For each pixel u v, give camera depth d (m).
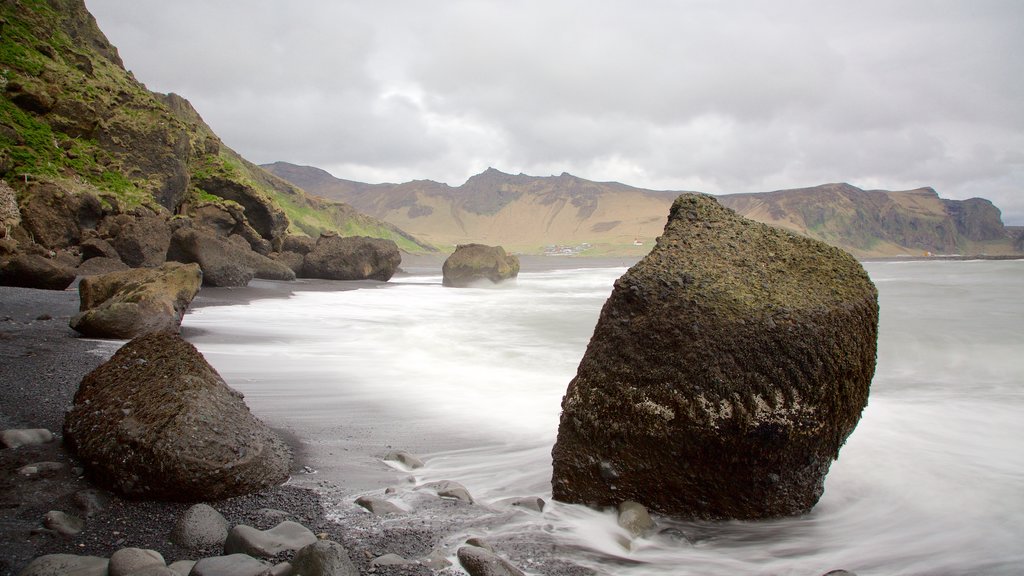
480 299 26.27
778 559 4.15
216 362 10.53
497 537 4.17
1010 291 23.58
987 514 4.87
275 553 3.58
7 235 24.44
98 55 46.59
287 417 7.25
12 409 6.20
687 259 5.12
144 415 4.68
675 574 3.88
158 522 4.11
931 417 7.60
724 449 4.52
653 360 4.70
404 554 3.77
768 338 4.60
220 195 42.00
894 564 4.11
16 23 38.31
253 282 31.38
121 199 32.50
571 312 20.67
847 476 5.66
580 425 4.84
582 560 3.95
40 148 31.64
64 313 13.91
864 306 4.90
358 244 39.38
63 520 3.96
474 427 6.98
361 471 5.39
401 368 10.63
